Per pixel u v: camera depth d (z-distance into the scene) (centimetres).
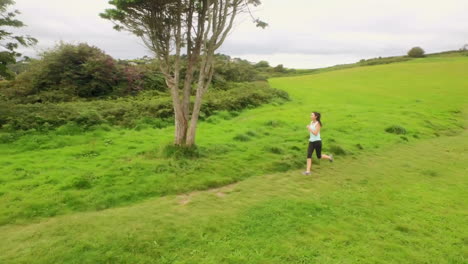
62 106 1750
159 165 1034
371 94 3656
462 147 1531
